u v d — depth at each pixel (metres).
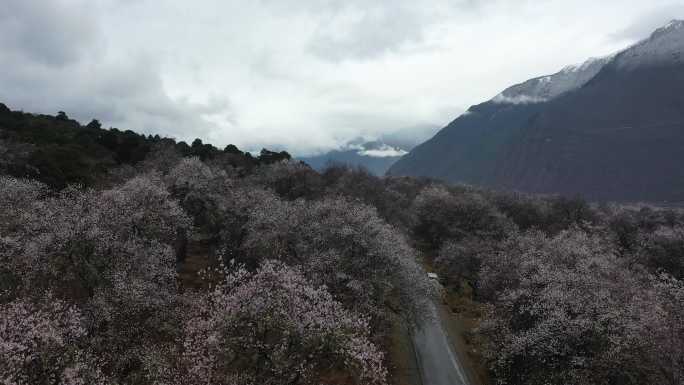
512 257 44.41
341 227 37.41
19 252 26.91
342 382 27.77
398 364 34.28
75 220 27.20
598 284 31.84
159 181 49.16
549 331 27.11
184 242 46.59
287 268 23.92
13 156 51.69
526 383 28.61
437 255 75.31
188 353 22.06
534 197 111.56
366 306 31.02
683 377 22.17
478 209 79.31
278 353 19.70
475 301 53.47
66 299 26.86
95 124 94.12
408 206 95.88
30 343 18.42
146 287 25.56
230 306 20.38
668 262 58.59
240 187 60.84
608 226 78.38
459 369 35.19
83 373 19.38
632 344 25.03
